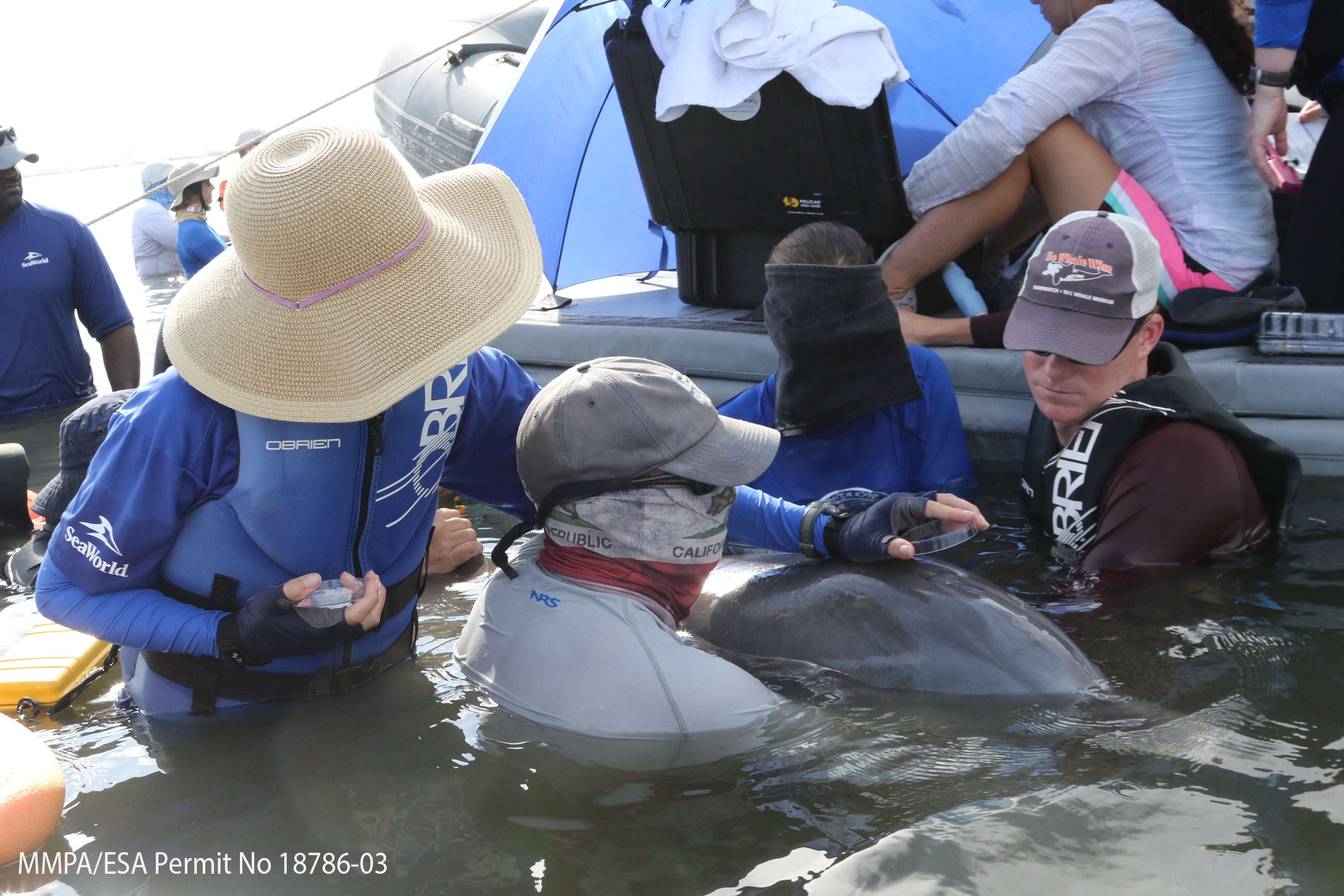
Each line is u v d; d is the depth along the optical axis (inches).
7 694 71.4
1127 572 78.3
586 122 155.9
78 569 61.6
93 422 99.3
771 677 67.5
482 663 69.0
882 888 46.7
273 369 56.9
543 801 56.0
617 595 65.1
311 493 61.7
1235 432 80.0
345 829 54.3
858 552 72.3
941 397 101.0
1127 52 110.8
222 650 61.9
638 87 130.4
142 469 60.2
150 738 64.9
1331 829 48.2
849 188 124.6
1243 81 112.8
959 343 116.9
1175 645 67.3
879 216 125.5
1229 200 113.5
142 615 62.5
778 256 93.7
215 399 57.6
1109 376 82.3
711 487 65.6
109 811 57.3
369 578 62.2
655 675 62.4
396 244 56.9
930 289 131.6
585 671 63.4
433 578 89.9
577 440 63.4
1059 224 82.9
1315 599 72.5
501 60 274.5
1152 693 61.8
